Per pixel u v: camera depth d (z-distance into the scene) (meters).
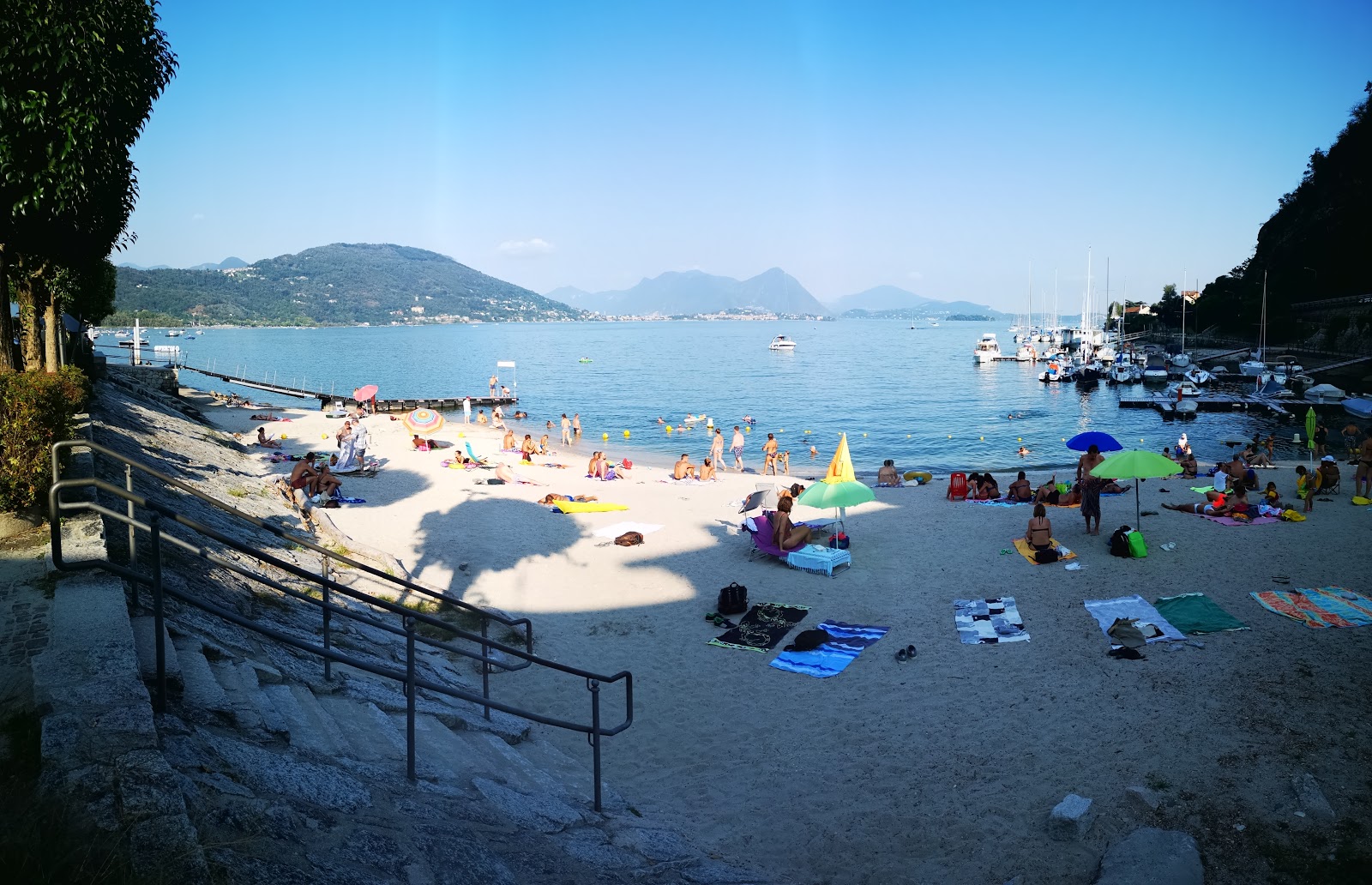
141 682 5.53
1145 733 10.23
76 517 9.37
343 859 4.84
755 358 147.38
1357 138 109.12
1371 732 9.85
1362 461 22.81
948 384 88.31
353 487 27.95
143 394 42.03
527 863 6.03
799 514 23.88
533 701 11.98
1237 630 13.45
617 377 103.19
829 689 12.31
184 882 3.83
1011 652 13.26
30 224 13.90
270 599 11.26
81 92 12.08
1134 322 154.50
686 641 14.41
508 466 33.31
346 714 7.89
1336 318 90.88
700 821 8.89
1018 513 22.84
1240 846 7.79
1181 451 28.94
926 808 9.01
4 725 5.14
